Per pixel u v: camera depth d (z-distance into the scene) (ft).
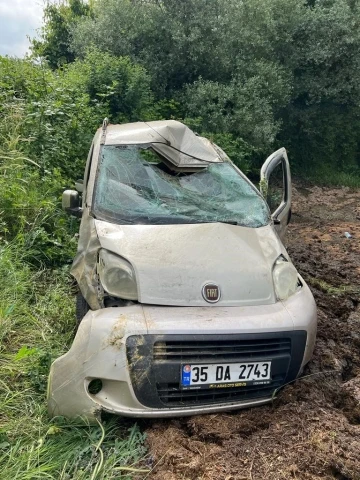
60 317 13.39
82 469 8.52
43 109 23.30
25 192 18.11
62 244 16.89
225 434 9.21
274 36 41.81
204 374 9.43
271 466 8.48
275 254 11.70
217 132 36.35
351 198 40.34
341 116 47.37
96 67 33.22
